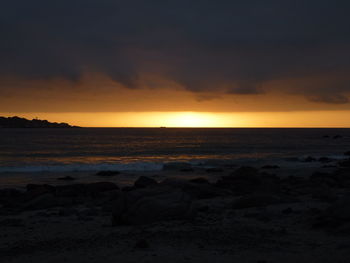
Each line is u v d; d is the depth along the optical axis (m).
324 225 10.40
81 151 71.50
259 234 9.66
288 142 108.88
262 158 57.12
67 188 23.98
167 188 12.96
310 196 18.62
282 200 16.11
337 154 66.00
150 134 187.62
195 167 43.16
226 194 20.69
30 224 12.70
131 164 45.03
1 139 122.06
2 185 28.84
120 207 12.05
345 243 8.45
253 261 7.15
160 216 11.73
